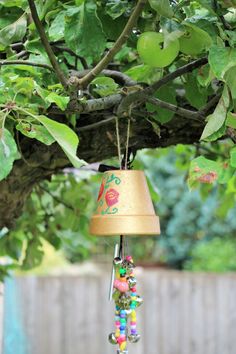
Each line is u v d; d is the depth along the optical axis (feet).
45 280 26.53
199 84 7.02
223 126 6.21
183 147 11.80
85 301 26.66
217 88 7.32
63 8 6.96
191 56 6.79
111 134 8.41
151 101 7.09
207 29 6.15
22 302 26.17
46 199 12.58
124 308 7.20
